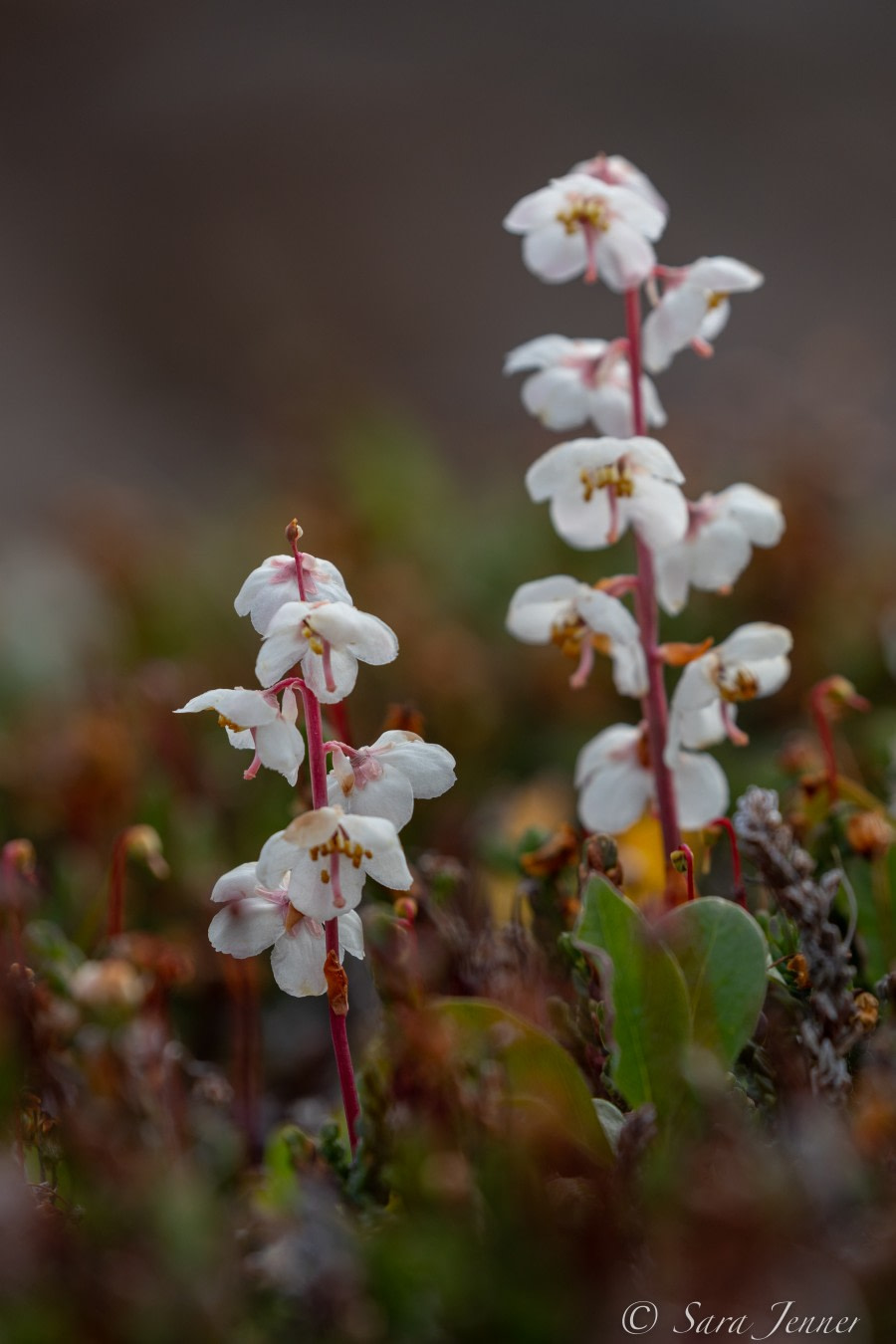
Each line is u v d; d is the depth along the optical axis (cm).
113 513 113
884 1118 50
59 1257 49
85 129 343
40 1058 53
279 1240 49
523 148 326
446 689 80
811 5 365
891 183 298
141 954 57
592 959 53
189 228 310
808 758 62
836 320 252
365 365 264
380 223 307
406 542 106
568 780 79
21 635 100
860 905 57
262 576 51
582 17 370
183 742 70
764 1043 52
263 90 352
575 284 291
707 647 57
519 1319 48
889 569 86
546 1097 51
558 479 56
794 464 93
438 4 384
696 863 58
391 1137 50
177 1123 55
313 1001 65
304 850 51
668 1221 49
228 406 261
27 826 70
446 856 67
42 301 289
